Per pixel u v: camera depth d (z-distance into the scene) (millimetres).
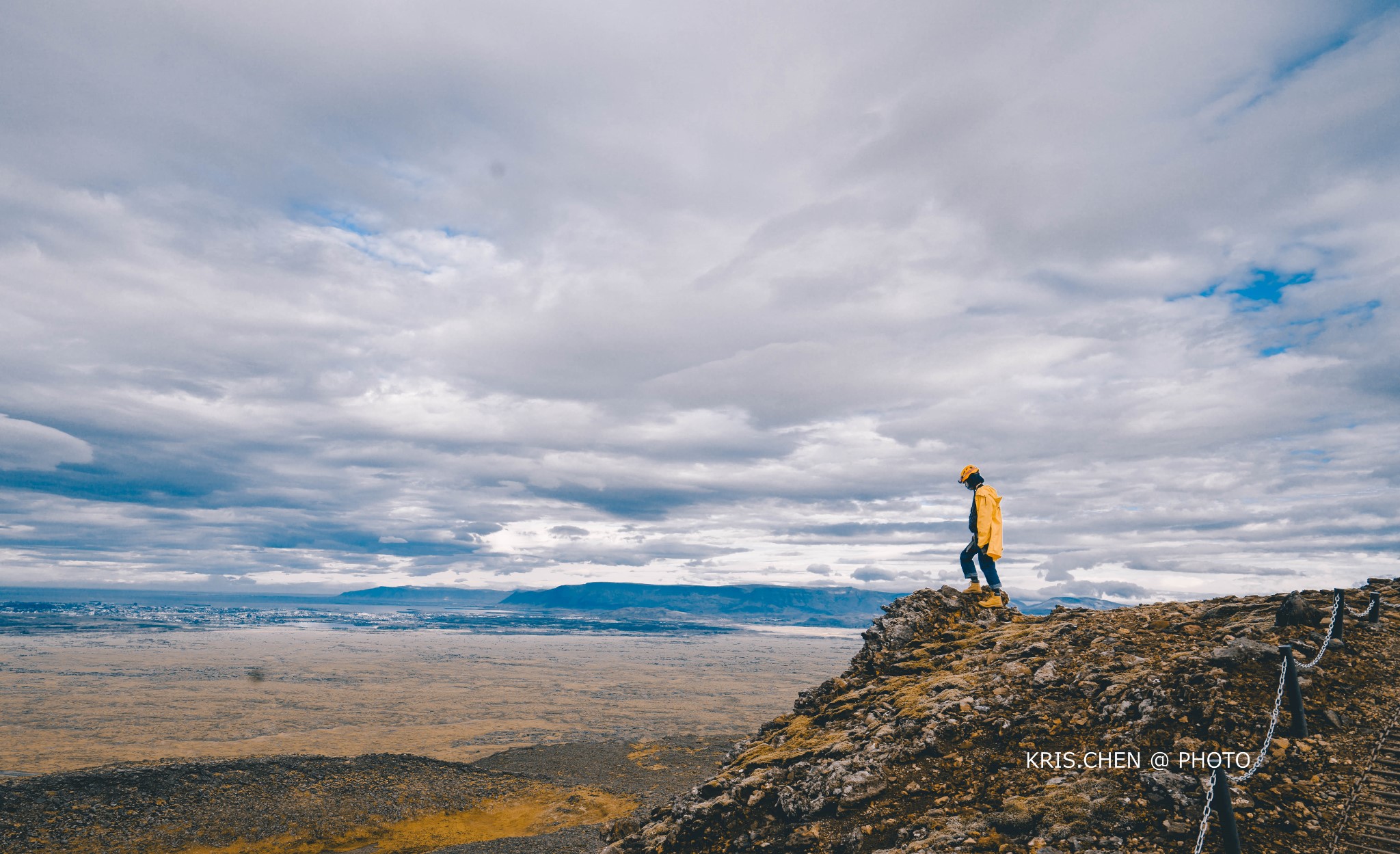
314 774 54406
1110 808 11352
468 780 58312
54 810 44500
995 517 23562
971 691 16516
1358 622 15445
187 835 44531
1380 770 10836
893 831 12727
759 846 13922
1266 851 9766
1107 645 16953
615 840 18391
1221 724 12586
